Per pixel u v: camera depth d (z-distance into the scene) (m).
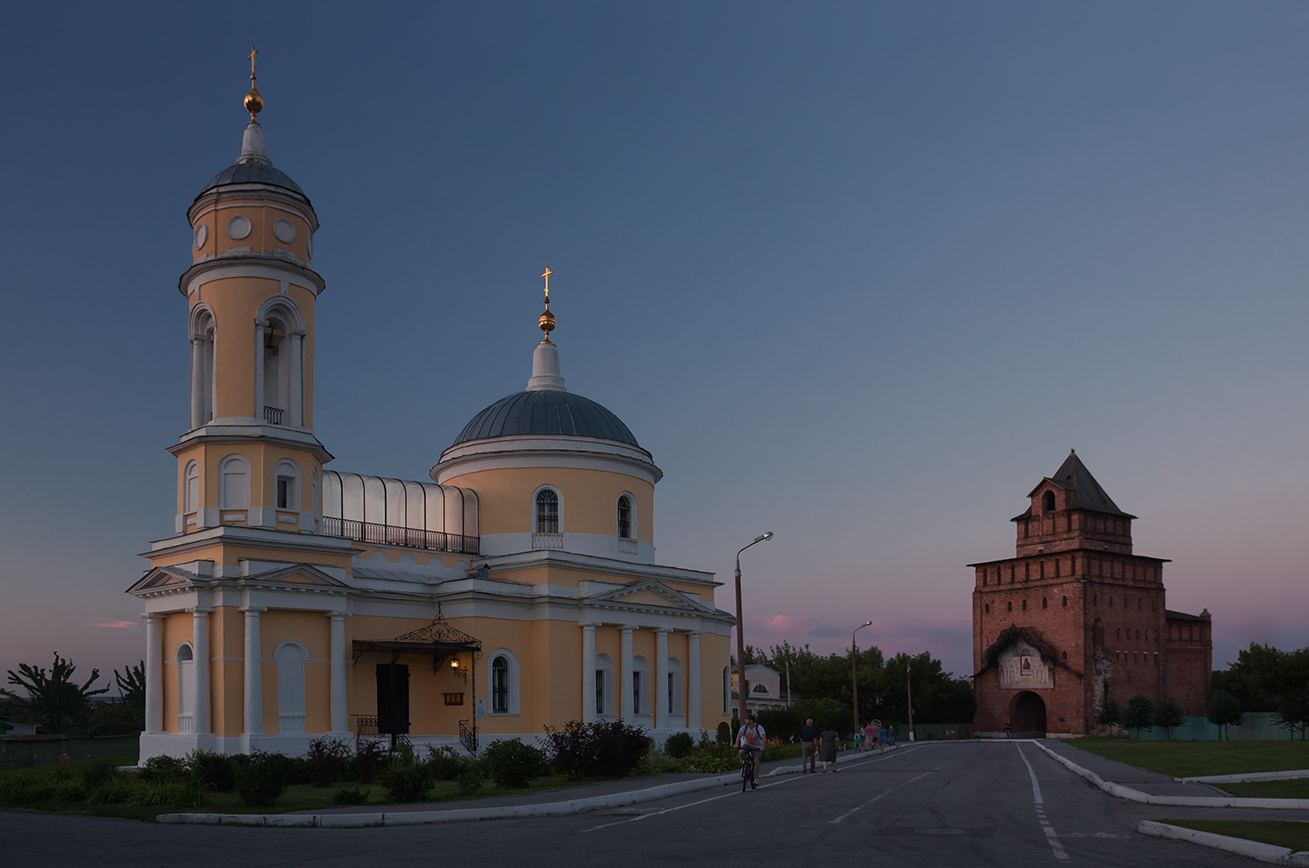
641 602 52.19
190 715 39.62
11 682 70.69
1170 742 66.06
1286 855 15.00
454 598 47.12
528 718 48.25
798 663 125.38
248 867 15.94
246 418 41.81
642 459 57.25
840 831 20.02
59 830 22.17
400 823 23.17
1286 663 97.69
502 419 56.06
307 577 41.19
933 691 113.69
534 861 16.20
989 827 20.47
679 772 38.06
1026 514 107.25
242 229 43.31
